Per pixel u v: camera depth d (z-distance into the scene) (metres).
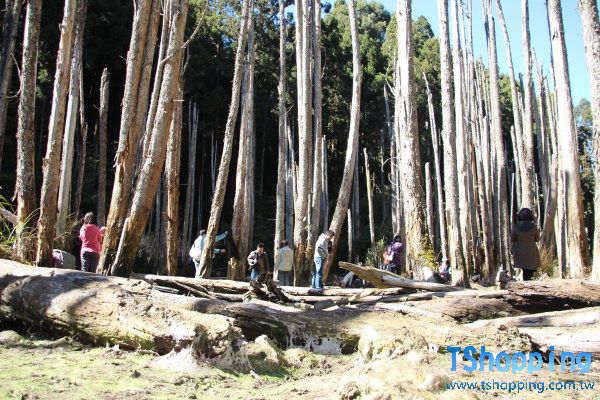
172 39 9.17
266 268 13.73
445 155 16.72
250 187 22.52
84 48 28.19
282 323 6.41
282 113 22.11
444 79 16.53
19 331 6.62
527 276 9.25
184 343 5.09
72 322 5.93
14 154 24.78
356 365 5.46
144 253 25.20
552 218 16.42
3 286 6.70
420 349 5.44
